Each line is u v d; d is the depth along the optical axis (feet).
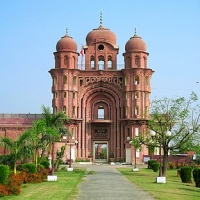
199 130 98.94
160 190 60.49
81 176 88.94
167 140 99.96
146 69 174.29
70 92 173.58
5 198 49.90
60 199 48.65
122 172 107.76
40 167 88.74
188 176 80.48
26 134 76.84
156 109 107.04
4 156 92.73
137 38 180.04
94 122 176.76
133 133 170.40
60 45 178.40
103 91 180.14
